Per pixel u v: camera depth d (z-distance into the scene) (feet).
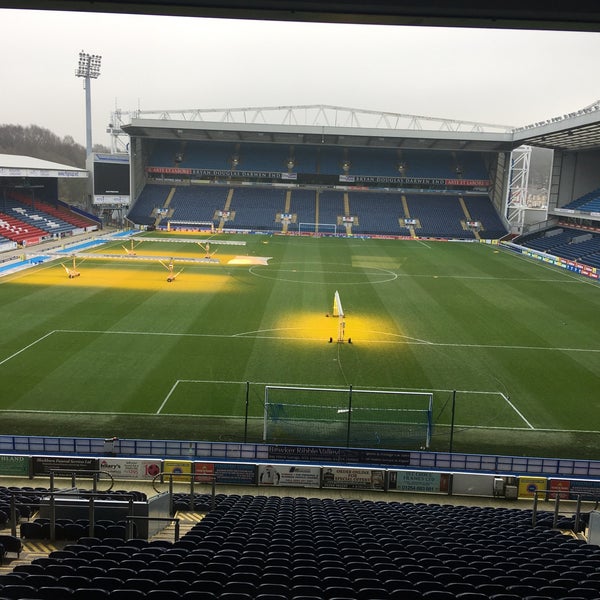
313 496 75.92
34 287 181.78
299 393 104.37
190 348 126.21
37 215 304.50
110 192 345.31
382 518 57.93
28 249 252.83
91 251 256.32
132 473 76.69
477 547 46.73
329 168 377.91
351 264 244.83
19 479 75.82
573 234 301.22
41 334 132.67
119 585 32.60
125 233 322.14
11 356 117.80
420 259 263.90
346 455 81.66
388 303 174.29
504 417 97.30
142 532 49.73
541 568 40.50
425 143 353.10
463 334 142.61
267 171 374.22
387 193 382.83
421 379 112.16
